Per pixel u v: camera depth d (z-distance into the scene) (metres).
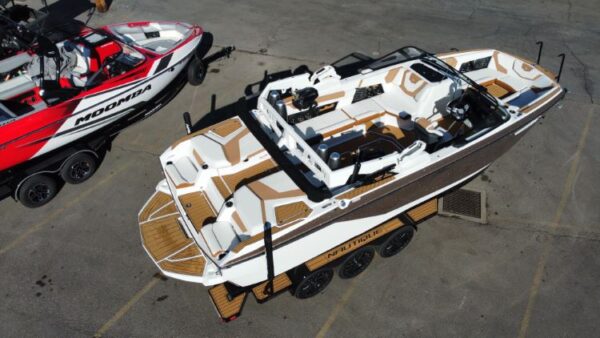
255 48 9.94
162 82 7.85
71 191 6.83
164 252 5.15
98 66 7.96
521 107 6.43
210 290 5.17
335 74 6.36
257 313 5.39
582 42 10.51
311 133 6.18
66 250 6.00
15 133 6.14
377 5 11.87
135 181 6.99
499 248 6.13
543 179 7.11
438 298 5.55
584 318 5.36
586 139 7.82
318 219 4.88
